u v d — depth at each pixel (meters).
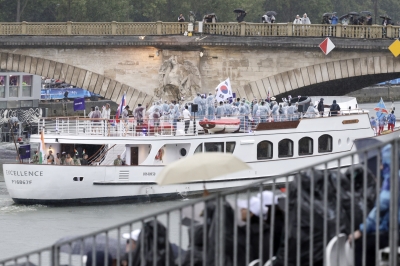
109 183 102.88
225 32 152.25
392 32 147.88
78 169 101.94
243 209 38.34
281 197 37.84
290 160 110.25
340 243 35.78
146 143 104.38
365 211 33.88
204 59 155.12
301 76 151.88
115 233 83.56
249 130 110.62
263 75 153.25
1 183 121.44
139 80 157.38
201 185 106.06
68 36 155.88
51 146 106.06
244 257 38.41
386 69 148.88
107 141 103.56
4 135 176.12
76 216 96.88
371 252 36.06
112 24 154.88
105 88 158.25
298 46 149.50
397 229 33.09
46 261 74.31
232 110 115.81
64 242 39.50
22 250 80.31
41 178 101.50
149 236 38.97
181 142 105.38
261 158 109.00
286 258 35.62
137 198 104.12
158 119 108.94
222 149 107.25
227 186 106.81
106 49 157.25
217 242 35.34
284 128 109.69
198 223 38.91
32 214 97.88
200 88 155.38
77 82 158.88
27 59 159.00
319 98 136.25
